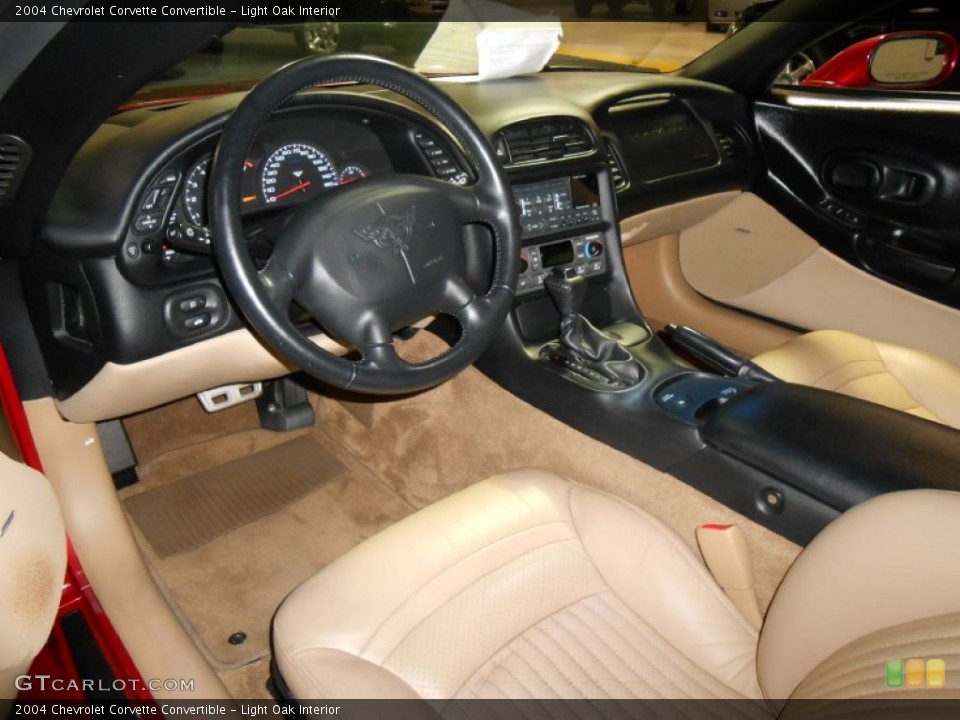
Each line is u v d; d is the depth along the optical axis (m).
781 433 1.15
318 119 1.40
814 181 2.06
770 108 2.09
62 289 1.31
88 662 1.28
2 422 1.20
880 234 1.98
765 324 2.31
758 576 1.21
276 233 1.15
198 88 1.65
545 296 1.62
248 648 1.54
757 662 1.01
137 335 1.29
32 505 1.01
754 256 2.25
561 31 1.91
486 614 1.07
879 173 1.94
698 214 2.17
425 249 1.11
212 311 1.34
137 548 1.56
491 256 1.50
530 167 1.56
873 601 0.81
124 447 1.90
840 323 2.14
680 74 2.22
